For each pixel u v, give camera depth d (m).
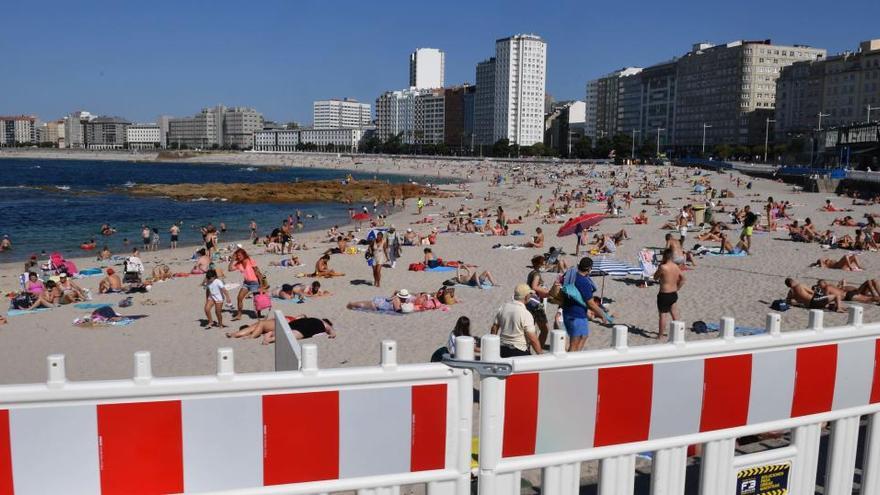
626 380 4.02
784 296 19.19
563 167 142.25
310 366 3.54
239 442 3.49
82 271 29.20
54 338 17.14
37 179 128.38
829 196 62.34
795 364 4.45
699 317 16.72
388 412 3.66
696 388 4.20
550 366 3.84
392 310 18.72
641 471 6.04
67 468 3.33
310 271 27.31
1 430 3.25
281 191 90.81
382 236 23.58
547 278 23.66
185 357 15.13
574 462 3.97
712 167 119.12
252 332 16.70
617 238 33.34
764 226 37.84
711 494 4.36
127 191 91.94
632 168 123.62
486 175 138.88
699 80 184.62
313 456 3.58
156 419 3.39
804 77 150.12
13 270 31.69
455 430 3.77
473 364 3.71
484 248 33.03
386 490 3.71
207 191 91.00
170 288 24.31
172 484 3.44
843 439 4.72
